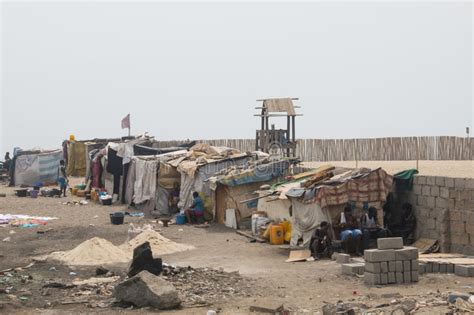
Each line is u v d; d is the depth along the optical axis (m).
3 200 38.62
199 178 29.61
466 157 40.91
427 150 42.19
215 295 14.45
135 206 34.44
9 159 54.88
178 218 28.84
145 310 13.20
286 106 39.12
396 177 22.05
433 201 20.62
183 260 19.67
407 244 21.34
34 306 13.77
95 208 35.00
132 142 40.62
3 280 16.31
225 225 27.88
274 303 13.50
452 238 19.81
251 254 20.72
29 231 26.52
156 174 32.41
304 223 21.36
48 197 40.78
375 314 11.85
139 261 16.03
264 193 24.61
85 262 19.19
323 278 16.23
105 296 14.52
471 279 15.66
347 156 44.19
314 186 21.30
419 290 14.54
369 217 20.77
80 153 53.44
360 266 16.62
